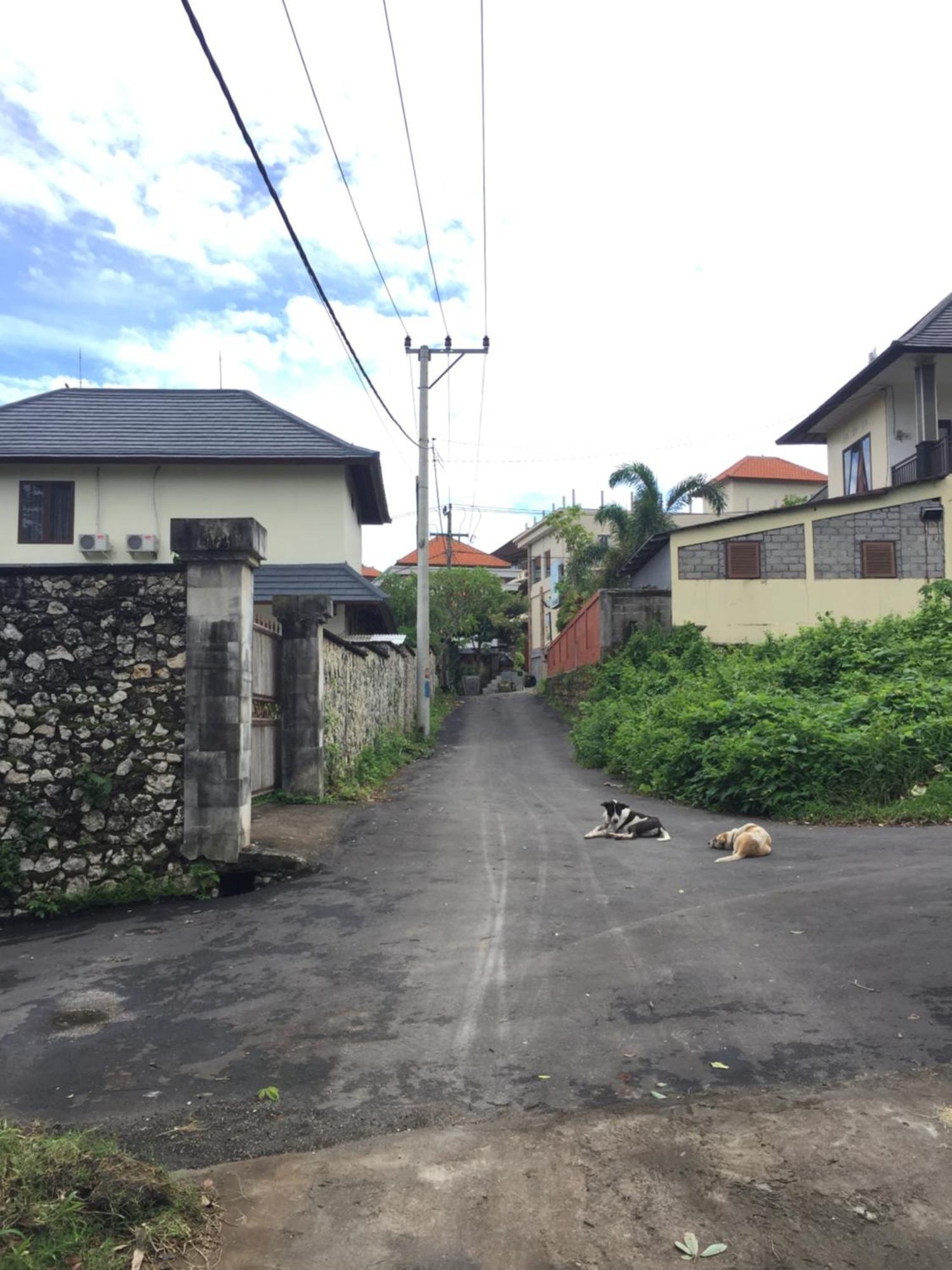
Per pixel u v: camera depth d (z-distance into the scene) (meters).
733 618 21.89
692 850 8.63
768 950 5.50
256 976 5.50
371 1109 3.78
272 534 19.98
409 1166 3.34
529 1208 3.07
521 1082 3.96
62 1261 2.80
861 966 5.15
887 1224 2.92
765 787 10.50
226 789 7.88
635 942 5.76
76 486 19.81
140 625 8.05
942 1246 2.82
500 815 10.94
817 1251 2.81
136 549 19.31
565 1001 4.85
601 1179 3.21
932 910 6.11
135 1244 2.88
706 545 22.08
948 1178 3.15
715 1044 4.25
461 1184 3.21
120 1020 4.89
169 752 7.94
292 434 20.94
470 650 53.66
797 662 15.57
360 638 20.19
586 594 35.16
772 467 48.81
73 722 7.95
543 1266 2.79
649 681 19.05
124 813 7.86
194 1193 3.14
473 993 5.02
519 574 67.75
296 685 11.15
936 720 10.92
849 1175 3.18
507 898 6.97
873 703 12.02
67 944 6.49
